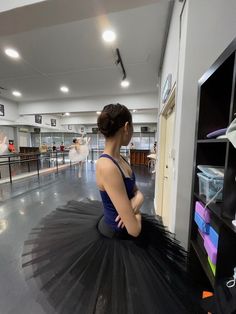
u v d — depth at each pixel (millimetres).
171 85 1953
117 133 889
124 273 825
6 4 1526
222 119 1209
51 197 4062
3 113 5980
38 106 6242
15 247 2125
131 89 4867
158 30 2344
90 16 1619
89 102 5676
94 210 1385
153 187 5168
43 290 918
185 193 1471
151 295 779
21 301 1426
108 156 845
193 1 1296
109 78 4074
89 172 7402
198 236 1300
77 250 970
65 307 821
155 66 3426
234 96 760
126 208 791
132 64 3357
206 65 1321
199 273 1262
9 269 1761
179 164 1461
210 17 1289
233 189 806
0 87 4734
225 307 764
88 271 864
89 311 760
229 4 1272
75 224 1183
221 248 875
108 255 887
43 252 1054
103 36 2486
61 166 8828
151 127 11594
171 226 1725
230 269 876
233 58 827
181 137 1434
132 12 2023
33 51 2893
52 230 1183
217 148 1251
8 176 5898
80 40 2584
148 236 1037
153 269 870
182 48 1432
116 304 751
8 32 1868
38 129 10703
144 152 9625
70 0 1424
